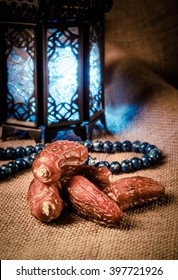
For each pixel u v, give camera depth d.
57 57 0.46
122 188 0.38
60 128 0.48
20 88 0.47
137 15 0.60
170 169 0.45
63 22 0.45
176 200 0.40
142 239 0.36
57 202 0.36
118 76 0.58
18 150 0.46
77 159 0.38
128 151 0.48
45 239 0.36
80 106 0.48
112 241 0.35
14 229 0.37
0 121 0.49
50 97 0.46
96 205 0.36
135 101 0.53
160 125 0.49
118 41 0.62
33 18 0.44
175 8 0.58
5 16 0.46
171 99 0.51
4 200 0.40
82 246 0.35
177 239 0.36
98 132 0.52
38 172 0.36
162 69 0.60
